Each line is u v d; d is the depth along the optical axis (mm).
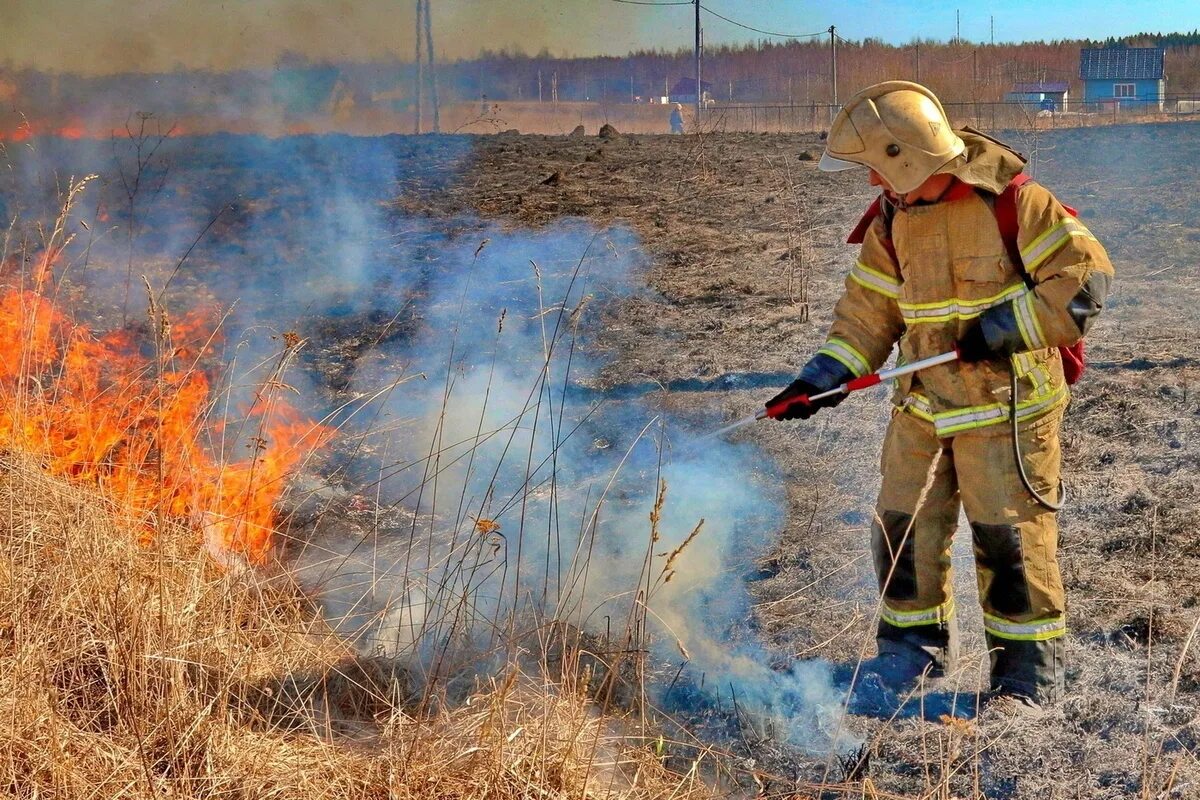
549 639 3686
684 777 3066
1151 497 4895
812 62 69188
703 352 7859
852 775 3105
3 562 3258
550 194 15289
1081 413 6148
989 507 3346
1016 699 3344
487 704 3180
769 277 10289
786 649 3863
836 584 4352
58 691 2975
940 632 3605
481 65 46188
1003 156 3285
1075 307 3123
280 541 4535
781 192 15023
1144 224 12383
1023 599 3346
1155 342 7605
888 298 3582
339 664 3543
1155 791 2910
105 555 3338
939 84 52812
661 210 14000
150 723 2906
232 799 2762
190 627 3230
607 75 71312
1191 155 19031
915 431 3535
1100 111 47031
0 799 2570
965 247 3279
